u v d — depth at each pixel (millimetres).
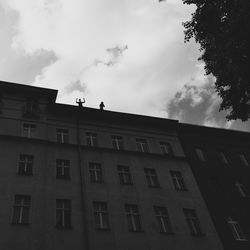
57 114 28766
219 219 26266
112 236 21625
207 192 28125
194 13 19688
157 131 32156
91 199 23297
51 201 22016
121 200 24125
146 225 23234
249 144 36406
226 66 18922
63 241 20234
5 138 24453
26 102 27859
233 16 17328
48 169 23922
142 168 27500
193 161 30625
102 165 26219
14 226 19781
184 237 23484
